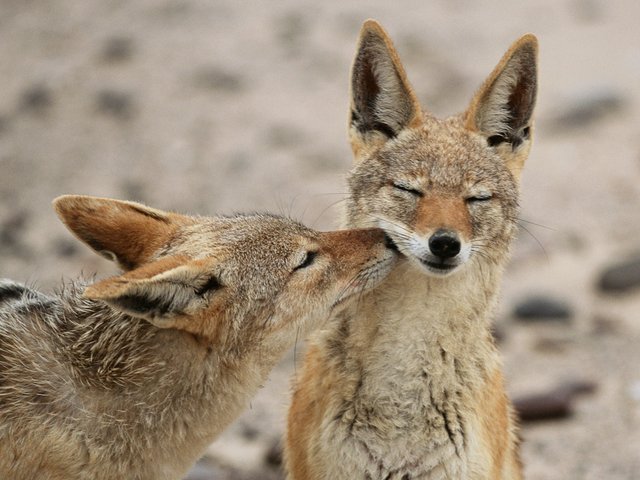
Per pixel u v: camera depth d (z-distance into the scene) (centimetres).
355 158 1062
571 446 1392
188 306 856
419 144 1009
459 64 2652
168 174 2189
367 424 963
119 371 885
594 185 2223
